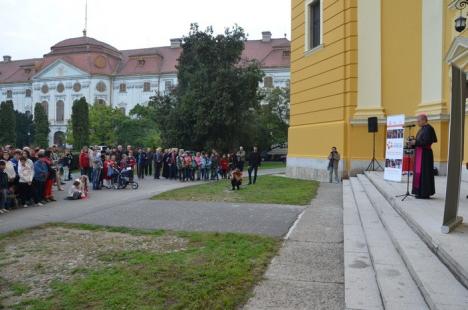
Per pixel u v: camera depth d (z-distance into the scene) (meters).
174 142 36.03
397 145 11.62
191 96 34.84
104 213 10.57
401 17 16.02
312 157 18.84
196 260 6.06
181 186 18.61
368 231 6.66
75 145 50.56
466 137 11.86
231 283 5.05
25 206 12.22
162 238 7.62
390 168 11.84
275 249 6.61
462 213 6.80
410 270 4.60
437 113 14.37
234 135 36.81
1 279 5.52
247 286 4.96
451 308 3.40
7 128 55.16
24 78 82.50
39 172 12.59
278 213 9.91
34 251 6.94
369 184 12.27
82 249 7.02
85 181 14.49
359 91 16.55
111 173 17.34
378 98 16.27
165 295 4.73
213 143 35.09
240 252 6.42
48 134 72.94
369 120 15.29
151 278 5.31
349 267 5.22
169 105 38.47
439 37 14.68
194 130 35.00
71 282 5.33
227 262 5.91
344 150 16.73
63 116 76.50
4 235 8.18
